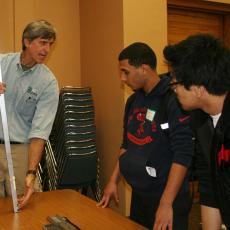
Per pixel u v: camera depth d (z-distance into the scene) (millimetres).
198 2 4133
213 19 4422
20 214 1688
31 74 2322
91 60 3969
